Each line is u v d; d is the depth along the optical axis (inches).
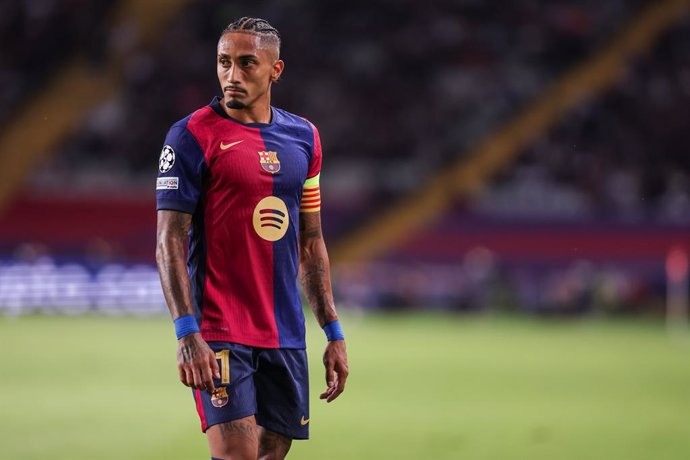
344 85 4938.5
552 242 4446.4
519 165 4771.2
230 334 758.5
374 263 4490.7
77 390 1956.2
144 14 5014.8
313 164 813.9
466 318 4205.2
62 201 4424.2
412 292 4370.1
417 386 2132.1
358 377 2284.7
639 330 3757.4
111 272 4023.1
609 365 2573.8
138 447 1366.9
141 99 4768.7
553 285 4431.6
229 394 748.6
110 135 4653.1
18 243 4379.9
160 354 2628.0
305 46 5049.2
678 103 5049.2
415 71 5049.2
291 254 786.8
